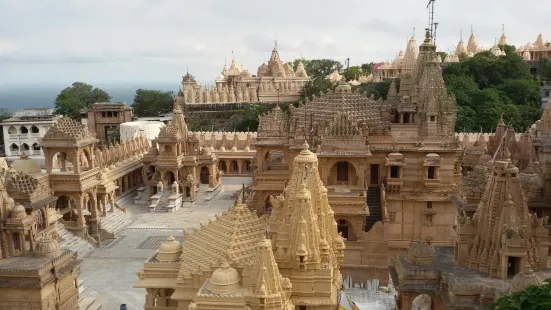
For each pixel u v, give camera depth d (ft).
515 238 107.24
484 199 115.65
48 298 120.98
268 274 95.96
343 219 175.52
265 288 94.32
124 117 495.41
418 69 229.04
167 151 271.90
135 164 293.84
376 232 163.53
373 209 191.52
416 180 193.06
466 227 116.98
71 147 200.34
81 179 202.59
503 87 433.89
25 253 127.44
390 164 187.93
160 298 118.93
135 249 202.90
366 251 164.25
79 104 586.45
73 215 217.36
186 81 500.33
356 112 201.67
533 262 110.83
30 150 432.25
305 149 115.85
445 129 202.59
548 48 572.51
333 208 173.78
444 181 191.93
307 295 105.40
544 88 454.81
